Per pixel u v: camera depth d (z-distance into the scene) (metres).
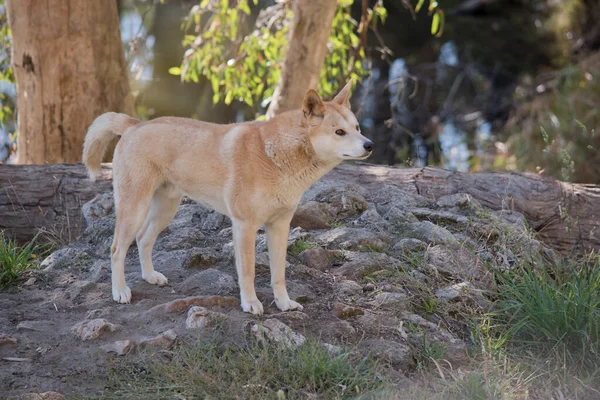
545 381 7.01
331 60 15.93
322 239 9.21
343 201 10.09
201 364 6.42
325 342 7.04
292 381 6.30
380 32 27.03
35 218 10.62
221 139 7.34
